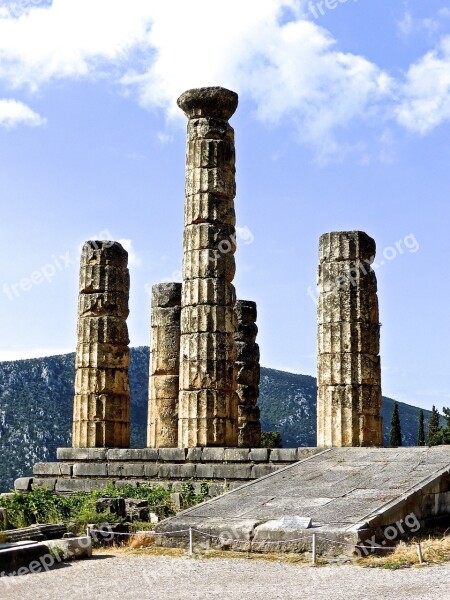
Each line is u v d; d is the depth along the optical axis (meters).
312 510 19.03
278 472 23.22
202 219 30.59
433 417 65.94
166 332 38.31
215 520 19.22
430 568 15.69
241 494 21.42
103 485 30.02
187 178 31.19
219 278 30.42
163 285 38.78
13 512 21.92
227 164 31.11
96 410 33.84
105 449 31.23
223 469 28.11
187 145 31.34
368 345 29.45
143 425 125.31
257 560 17.14
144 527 20.52
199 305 30.28
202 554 17.98
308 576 15.34
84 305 34.75
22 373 144.62
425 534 19.00
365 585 14.33
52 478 31.50
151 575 15.90
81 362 34.38
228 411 30.08
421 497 19.53
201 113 31.16
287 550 17.50
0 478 116.12
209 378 29.88
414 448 24.30
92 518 20.69
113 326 34.59
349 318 29.34
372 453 24.23
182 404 30.25
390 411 184.00
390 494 19.42
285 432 155.38
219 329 30.20
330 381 29.33
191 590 14.40
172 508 24.91
